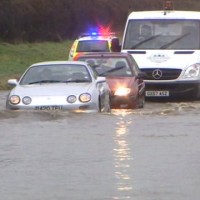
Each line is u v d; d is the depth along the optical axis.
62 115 46.50
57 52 146.62
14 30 151.62
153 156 33.41
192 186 27.91
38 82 51.28
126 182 28.61
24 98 48.09
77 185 28.25
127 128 41.91
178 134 39.62
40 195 26.84
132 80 58.16
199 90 66.38
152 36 67.94
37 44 155.12
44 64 53.06
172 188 27.62
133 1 195.12
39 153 34.44
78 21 174.00
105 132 40.34
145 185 28.11
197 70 66.06
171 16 68.56
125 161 32.41
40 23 161.50
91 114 47.31
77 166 31.50
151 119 45.88
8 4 150.25
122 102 56.34
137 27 68.50
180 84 65.75
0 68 110.56
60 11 168.00
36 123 43.75
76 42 90.94
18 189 27.75
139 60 66.50
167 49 67.19
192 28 67.94
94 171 30.56
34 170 30.94
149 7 198.62
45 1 163.88
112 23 185.12
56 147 35.88
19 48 142.88
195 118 46.47
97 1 180.75
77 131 40.75
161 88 66.06
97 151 34.75
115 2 188.88
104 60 61.34
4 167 31.58
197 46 67.31
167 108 56.44
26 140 37.94
